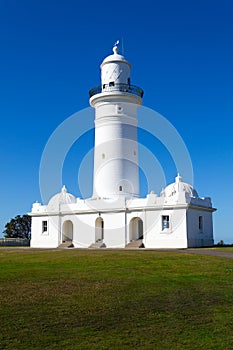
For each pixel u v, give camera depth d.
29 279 16.75
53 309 12.41
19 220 84.88
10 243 59.06
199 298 13.73
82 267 20.14
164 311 12.26
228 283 16.09
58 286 15.35
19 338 10.12
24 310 12.30
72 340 10.00
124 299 13.52
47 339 10.06
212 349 9.53
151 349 9.52
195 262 21.58
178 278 17.03
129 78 46.78
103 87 46.19
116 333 10.46
